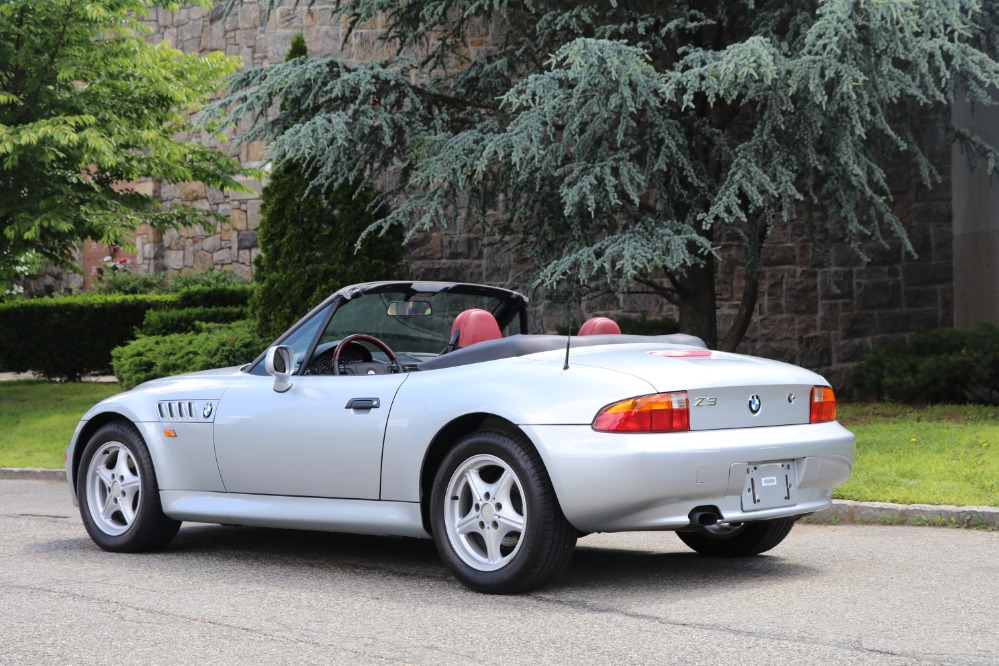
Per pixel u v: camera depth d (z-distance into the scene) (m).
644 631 5.55
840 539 8.39
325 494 7.26
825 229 15.99
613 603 6.20
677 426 6.15
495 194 16.38
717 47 16.86
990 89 17.53
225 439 7.73
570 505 6.10
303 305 19.61
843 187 14.35
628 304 20.16
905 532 8.62
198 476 7.94
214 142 25.28
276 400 7.55
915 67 14.04
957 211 19.05
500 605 6.20
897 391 17.00
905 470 10.31
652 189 18.00
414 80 20.91
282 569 7.48
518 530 6.34
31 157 19.17
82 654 5.31
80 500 8.49
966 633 5.45
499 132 15.32
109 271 27.50
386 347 8.02
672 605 6.13
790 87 12.74
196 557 8.03
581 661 5.04
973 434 12.30
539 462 6.26
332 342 7.90
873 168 14.06
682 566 7.39
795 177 13.84
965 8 15.13
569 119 14.02
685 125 15.62
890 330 19.70
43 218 18.80
